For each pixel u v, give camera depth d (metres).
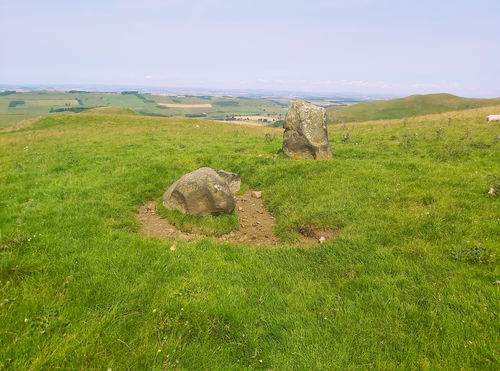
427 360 4.33
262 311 5.46
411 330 4.90
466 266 6.34
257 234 9.52
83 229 8.25
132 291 5.67
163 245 7.80
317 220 9.22
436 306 5.33
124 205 10.63
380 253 7.15
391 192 10.69
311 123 17.50
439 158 16.23
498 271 5.98
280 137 29.80
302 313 5.46
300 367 4.39
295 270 6.96
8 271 5.80
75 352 4.15
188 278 6.27
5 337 4.25
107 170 15.01
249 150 20.47
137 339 4.61
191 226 9.50
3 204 10.22
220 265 6.91
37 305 4.97
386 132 28.61
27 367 3.85
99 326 4.71
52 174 14.59
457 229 7.67
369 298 5.75
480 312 5.03
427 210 8.91
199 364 4.32
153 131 36.94
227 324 5.06
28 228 8.05
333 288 6.19
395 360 4.41
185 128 41.50
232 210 10.36
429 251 7.01
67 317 4.84
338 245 7.75
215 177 10.24
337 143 23.83
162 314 5.16
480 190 10.18
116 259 6.83
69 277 5.93
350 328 5.05
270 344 4.80
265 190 12.90
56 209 9.43
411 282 6.04
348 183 11.85
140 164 16.05
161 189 12.80
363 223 8.73
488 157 15.51
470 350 4.37
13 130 46.12
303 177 13.33
